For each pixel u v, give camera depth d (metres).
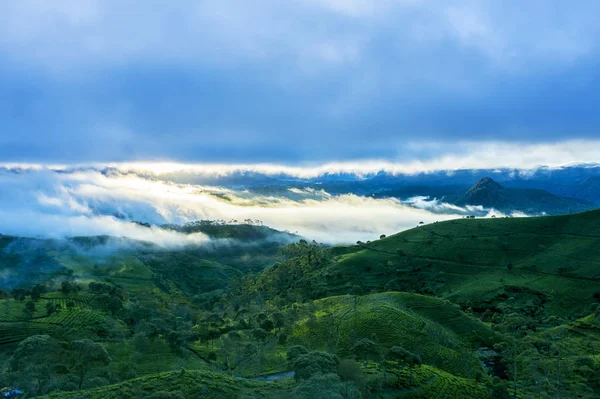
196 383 115.25
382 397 118.31
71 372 142.25
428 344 172.25
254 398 107.25
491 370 168.38
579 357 153.12
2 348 194.25
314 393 89.38
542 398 129.50
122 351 186.12
